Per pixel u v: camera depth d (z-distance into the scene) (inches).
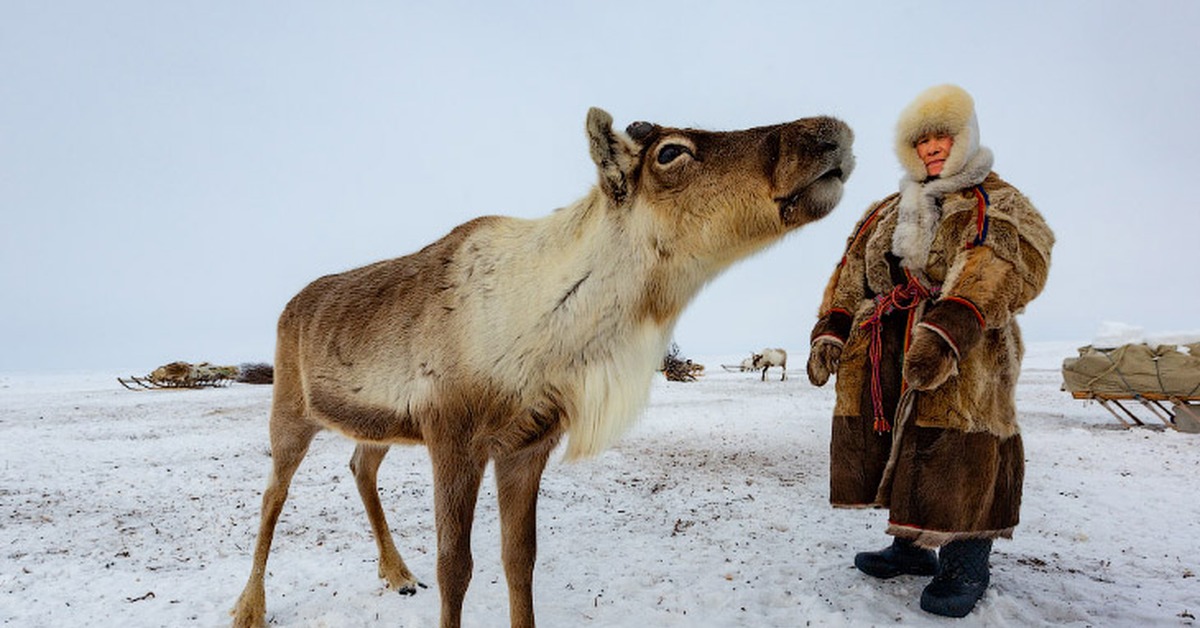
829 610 145.0
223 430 556.7
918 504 130.8
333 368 145.3
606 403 118.7
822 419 582.6
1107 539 201.0
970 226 127.6
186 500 286.7
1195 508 241.4
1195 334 470.9
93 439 504.1
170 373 1310.3
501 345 119.9
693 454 395.2
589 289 116.8
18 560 199.3
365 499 170.4
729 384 1171.9
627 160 114.9
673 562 185.0
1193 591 155.2
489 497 280.5
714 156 109.1
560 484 300.4
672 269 114.6
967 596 137.8
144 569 189.3
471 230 139.3
